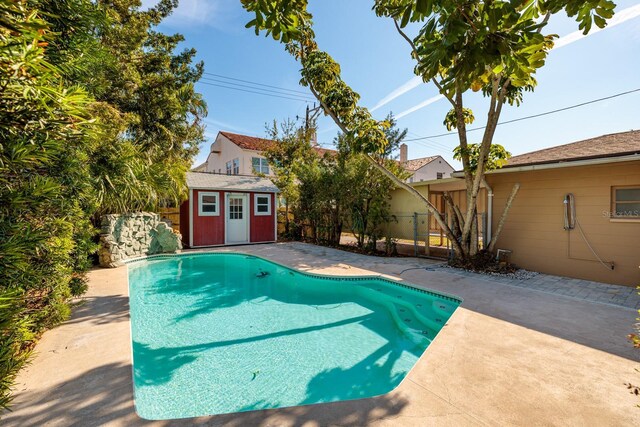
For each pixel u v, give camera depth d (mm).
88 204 5328
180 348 3824
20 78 1738
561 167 6449
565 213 6602
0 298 1688
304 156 16719
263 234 13352
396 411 2115
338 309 5348
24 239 2102
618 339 3330
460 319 3957
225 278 7562
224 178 13344
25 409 2096
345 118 8258
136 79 10648
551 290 5422
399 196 11578
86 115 2191
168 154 12625
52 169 3119
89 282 6012
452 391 2355
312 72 8125
